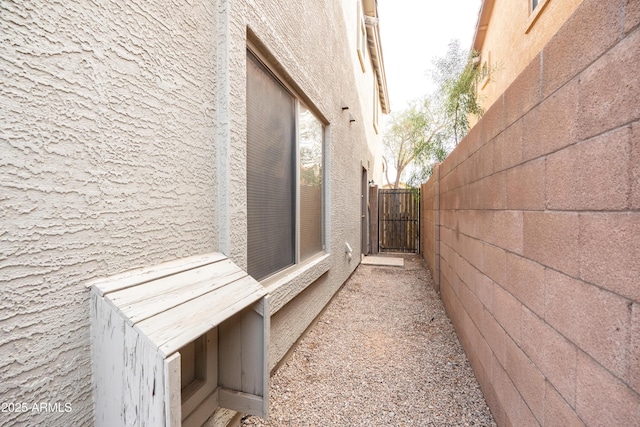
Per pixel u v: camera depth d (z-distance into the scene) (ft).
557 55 3.91
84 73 2.93
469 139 9.04
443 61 21.97
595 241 3.14
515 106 5.35
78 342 2.88
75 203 2.87
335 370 8.66
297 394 7.50
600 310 3.04
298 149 9.49
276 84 8.06
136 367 2.74
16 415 2.41
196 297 3.65
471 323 8.72
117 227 3.32
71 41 2.80
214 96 5.10
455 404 7.14
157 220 3.91
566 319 3.67
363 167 25.45
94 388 3.01
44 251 2.61
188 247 4.50
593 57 3.17
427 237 23.50
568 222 3.64
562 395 3.74
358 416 6.73
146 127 3.71
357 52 20.66
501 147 6.11
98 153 3.09
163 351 2.64
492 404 6.66
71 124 2.82
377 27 25.88
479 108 20.34
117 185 3.32
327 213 13.17
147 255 3.75
